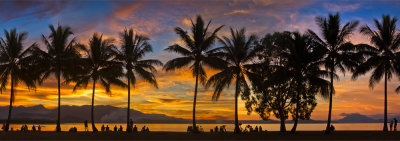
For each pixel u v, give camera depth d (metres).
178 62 37.53
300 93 40.09
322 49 37.34
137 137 30.88
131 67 41.81
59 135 33.00
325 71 38.00
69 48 41.22
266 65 40.31
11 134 33.78
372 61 39.22
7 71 42.28
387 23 40.53
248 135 34.22
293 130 37.72
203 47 37.88
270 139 28.86
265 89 41.69
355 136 32.19
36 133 36.19
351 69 37.56
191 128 41.75
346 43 36.53
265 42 41.22
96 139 28.34
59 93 41.25
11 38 42.41
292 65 38.25
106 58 45.53
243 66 39.72
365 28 40.53
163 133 37.19
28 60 40.09
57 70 41.16
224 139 28.98
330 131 40.12
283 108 42.00
